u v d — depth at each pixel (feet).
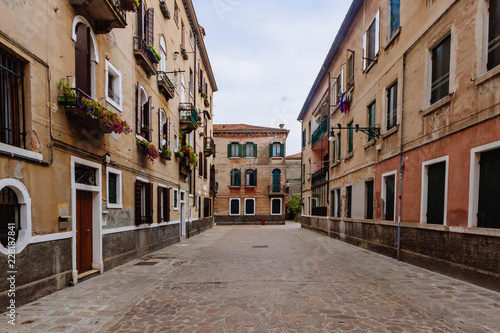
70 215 18.86
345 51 46.88
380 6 33.37
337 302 15.30
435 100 23.12
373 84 35.09
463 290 16.72
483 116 17.58
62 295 16.75
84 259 21.52
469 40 19.10
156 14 36.65
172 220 43.86
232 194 104.78
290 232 66.59
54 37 17.44
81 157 20.21
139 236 30.83
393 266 24.49
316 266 25.00
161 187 38.06
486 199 17.54
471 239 18.16
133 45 29.55
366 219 36.19
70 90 18.11
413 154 25.50
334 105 51.75
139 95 30.25
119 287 18.65
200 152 68.64
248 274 22.21
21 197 14.83
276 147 106.42
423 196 23.77
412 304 14.79
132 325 12.59
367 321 12.69
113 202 25.50
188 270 24.00
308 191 76.74
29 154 15.21
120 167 26.32
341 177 47.21
